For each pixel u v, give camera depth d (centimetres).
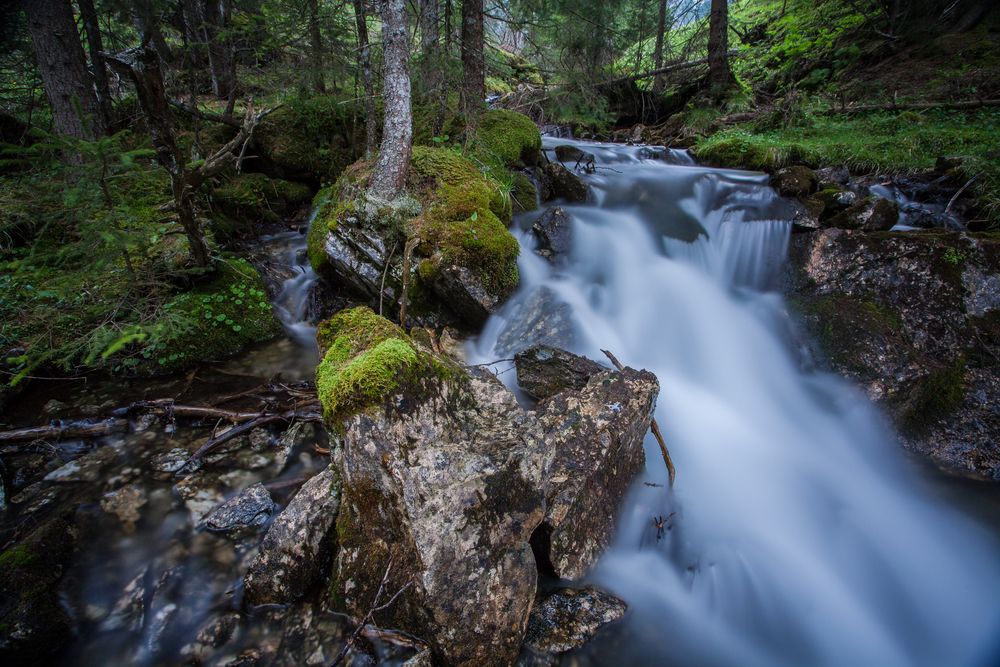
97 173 364
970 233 493
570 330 479
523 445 238
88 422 361
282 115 761
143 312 438
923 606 304
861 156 716
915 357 438
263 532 289
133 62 356
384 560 224
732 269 600
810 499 374
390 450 215
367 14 592
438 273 473
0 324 419
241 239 669
